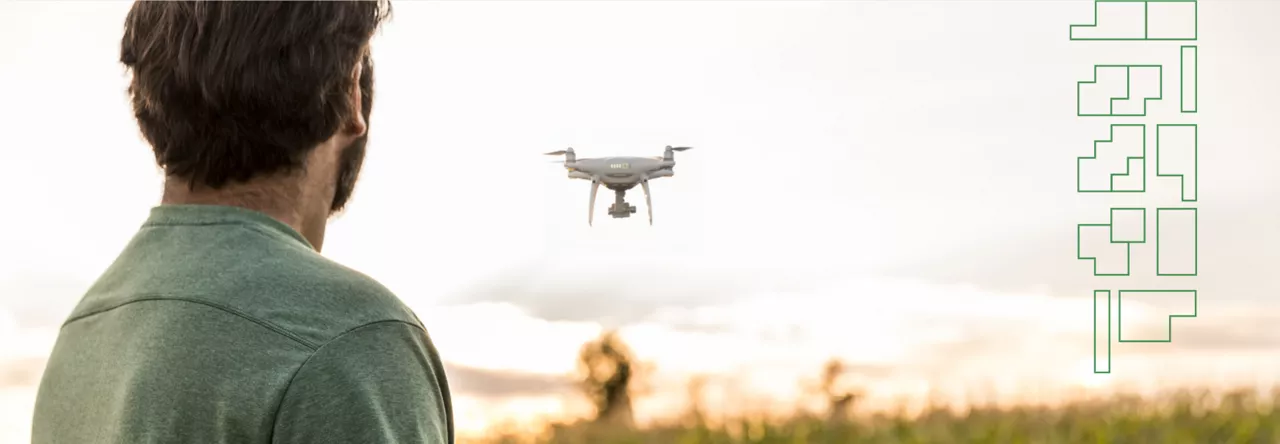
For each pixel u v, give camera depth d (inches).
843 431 288.8
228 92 49.8
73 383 50.8
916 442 267.3
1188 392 286.0
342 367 45.7
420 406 47.1
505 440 312.8
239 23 50.1
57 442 51.0
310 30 51.1
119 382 47.7
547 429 316.2
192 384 45.6
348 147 56.2
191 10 50.6
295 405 44.9
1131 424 265.6
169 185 53.9
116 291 51.2
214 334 46.3
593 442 305.1
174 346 46.5
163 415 45.5
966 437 267.3
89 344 50.9
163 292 48.5
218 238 49.9
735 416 307.7
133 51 53.0
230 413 44.8
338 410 44.9
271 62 50.2
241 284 47.7
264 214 51.3
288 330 46.2
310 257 50.0
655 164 218.8
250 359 45.6
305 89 51.0
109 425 47.3
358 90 55.1
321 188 54.7
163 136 51.6
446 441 49.8
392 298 50.0
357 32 53.4
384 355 47.0
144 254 51.6
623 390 328.2
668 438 301.6
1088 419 274.8
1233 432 258.8
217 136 50.7
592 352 419.8
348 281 49.0
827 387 307.6
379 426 45.1
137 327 48.3
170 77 50.8
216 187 51.8
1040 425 276.8
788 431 289.6
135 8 53.4
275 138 51.1
